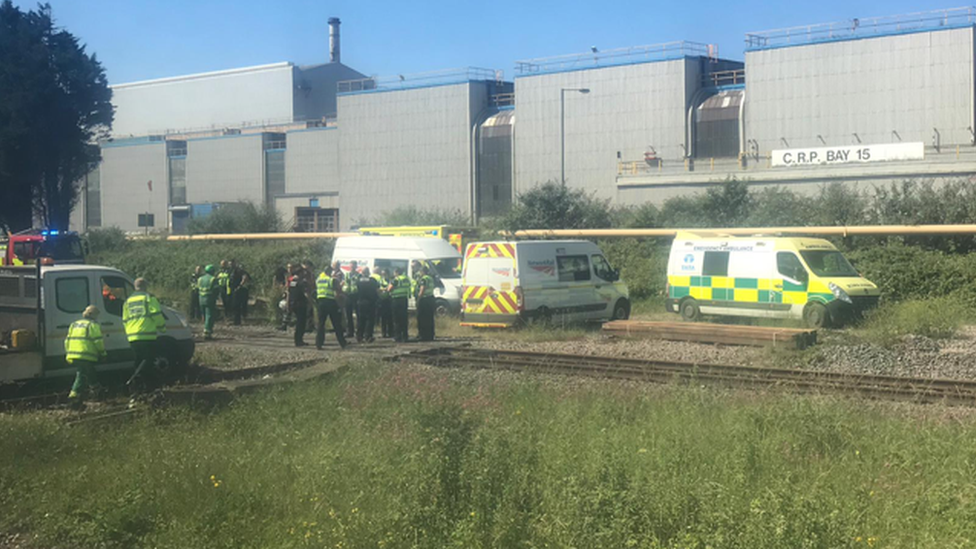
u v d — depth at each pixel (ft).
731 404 37.24
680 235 82.58
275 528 22.99
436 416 29.78
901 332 63.26
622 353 59.72
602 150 211.41
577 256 79.25
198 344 68.90
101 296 48.88
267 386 42.93
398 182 247.70
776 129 189.06
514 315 73.10
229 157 286.66
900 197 117.60
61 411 40.88
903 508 22.41
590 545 20.30
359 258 91.86
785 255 74.64
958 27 168.96
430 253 88.12
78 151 174.09
